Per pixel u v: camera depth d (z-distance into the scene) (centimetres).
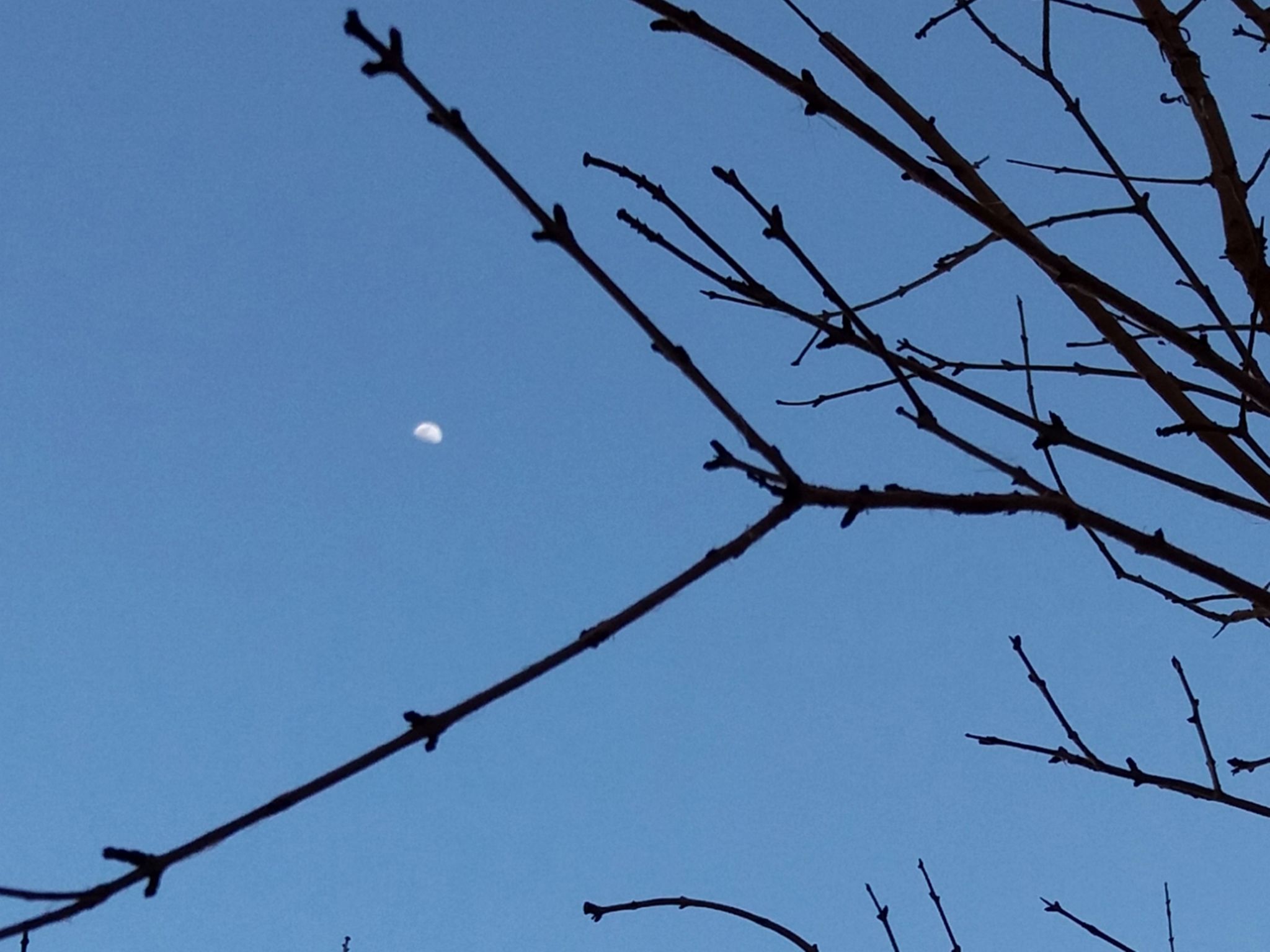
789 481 197
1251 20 320
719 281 254
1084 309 319
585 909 322
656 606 191
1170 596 327
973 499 222
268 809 174
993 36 308
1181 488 265
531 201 179
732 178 236
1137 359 316
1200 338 276
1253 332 296
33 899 166
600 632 189
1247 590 254
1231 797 314
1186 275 292
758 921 319
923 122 323
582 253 182
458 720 182
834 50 323
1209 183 327
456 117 172
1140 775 321
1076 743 327
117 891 167
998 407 255
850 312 234
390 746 179
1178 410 315
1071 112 298
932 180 262
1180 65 321
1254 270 317
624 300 185
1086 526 237
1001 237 266
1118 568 326
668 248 255
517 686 185
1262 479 309
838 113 256
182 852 170
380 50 167
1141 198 293
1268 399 279
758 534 197
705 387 191
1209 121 322
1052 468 270
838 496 202
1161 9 323
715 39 248
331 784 176
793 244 235
